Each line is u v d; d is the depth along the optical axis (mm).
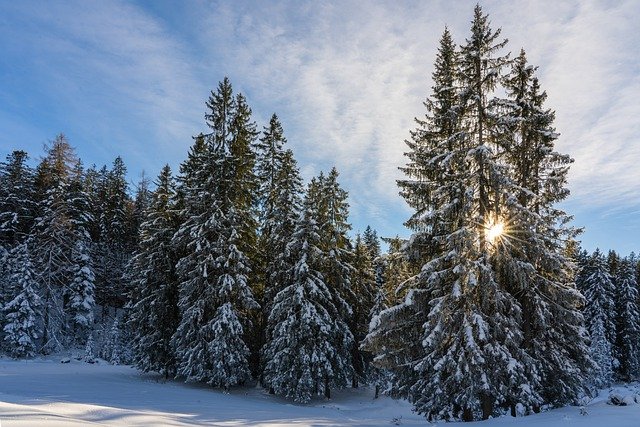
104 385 21578
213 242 26391
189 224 28328
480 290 14828
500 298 14492
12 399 10195
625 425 9836
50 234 41281
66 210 43219
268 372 25984
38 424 6336
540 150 18422
